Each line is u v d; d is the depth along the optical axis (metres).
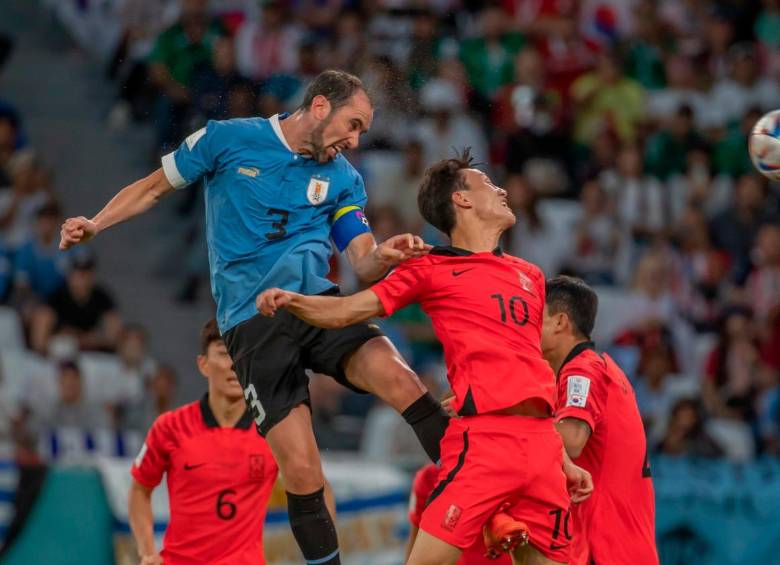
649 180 40.72
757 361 35.94
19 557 24.67
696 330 37.75
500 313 14.61
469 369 14.50
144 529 18.94
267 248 14.92
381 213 35.53
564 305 16.72
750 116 42.53
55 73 44.97
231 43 38.25
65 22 47.81
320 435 32.62
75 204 39.94
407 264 14.91
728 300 38.44
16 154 36.97
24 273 33.94
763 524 27.67
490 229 15.24
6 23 46.94
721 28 47.28
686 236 39.22
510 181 38.09
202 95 36.94
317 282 14.88
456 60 40.81
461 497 14.20
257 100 36.19
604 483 16.45
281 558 25.67
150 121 42.69
